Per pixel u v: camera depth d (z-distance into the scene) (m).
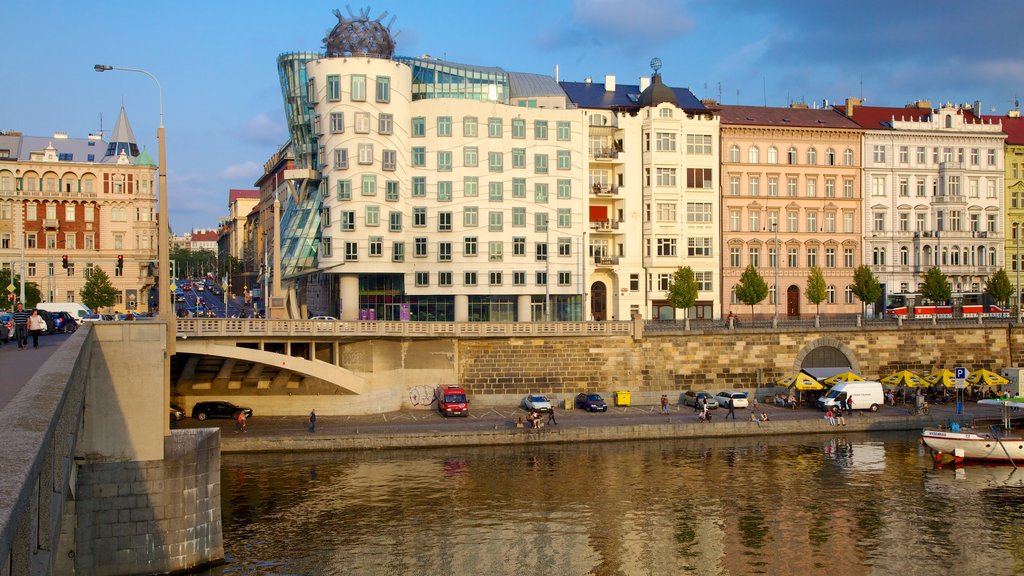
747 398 74.00
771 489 51.00
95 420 33.22
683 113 96.00
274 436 59.53
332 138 88.19
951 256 104.19
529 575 37.31
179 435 34.34
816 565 38.91
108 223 112.44
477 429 62.28
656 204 95.31
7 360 33.41
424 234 89.69
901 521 45.19
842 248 101.31
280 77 100.12
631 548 40.84
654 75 99.12
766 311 98.56
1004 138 105.75
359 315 89.62
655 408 73.62
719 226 97.75
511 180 91.19
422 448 60.47
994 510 47.12
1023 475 54.94
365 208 88.00
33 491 11.29
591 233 94.31
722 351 78.69
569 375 74.94
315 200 93.00
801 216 100.00
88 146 119.81
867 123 104.88
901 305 96.75
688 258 96.00
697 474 54.16
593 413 70.38
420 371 72.25
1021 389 77.19
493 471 54.47
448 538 41.88
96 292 104.12
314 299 97.00
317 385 69.81
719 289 97.25
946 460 57.03
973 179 105.19
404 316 89.88
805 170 100.12
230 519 44.25
